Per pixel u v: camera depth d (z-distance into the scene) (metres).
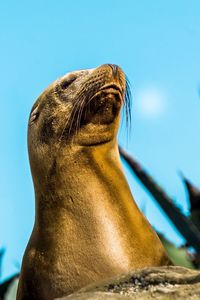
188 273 16.12
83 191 19.78
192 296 15.10
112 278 16.36
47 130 20.59
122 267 18.97
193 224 22.38
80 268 19.02
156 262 19.38
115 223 19.45
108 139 20.47
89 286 16.36
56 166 20.17
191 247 23.08
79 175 19.97
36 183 20.39
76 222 19.50
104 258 19.05
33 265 19.38
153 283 15.95
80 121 20.39
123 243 19.22
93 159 20.16
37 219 19.94
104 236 19.25
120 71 20.69
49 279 19.12
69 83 20.86
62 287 19.00
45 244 19.44
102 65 20.59
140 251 19.28
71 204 19.70
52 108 20.72
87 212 19.58
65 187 19.89
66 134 20.39
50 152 20.38
